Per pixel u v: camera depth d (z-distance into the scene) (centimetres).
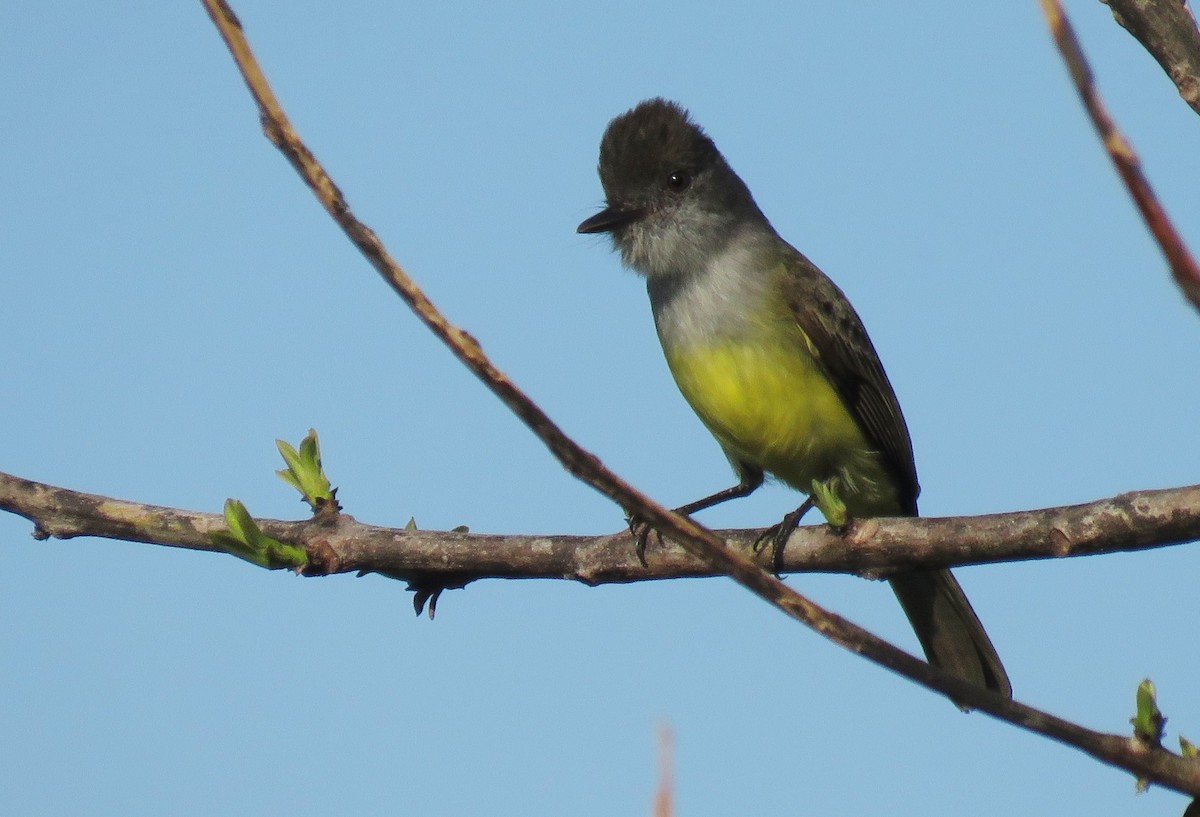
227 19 364
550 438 411
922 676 431
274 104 370
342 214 379
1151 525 641
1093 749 460
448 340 396
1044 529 670
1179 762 475
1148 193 234
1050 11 237
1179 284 233
